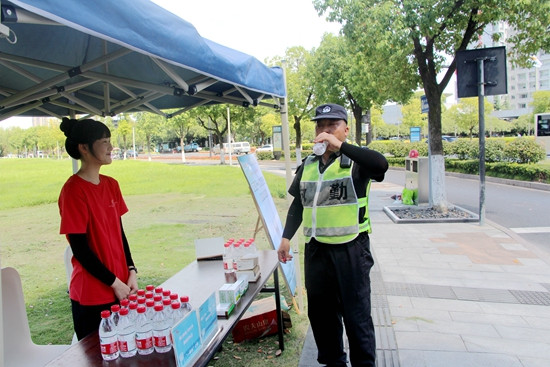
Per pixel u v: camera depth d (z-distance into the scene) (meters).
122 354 2.10
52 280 6.42
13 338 2.90
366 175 2.94
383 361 3.52
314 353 3.74
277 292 3.79
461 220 9.17
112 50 3.54
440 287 5.27
